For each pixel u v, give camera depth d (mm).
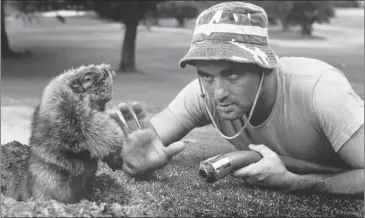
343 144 1739
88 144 1683
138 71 7465
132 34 7512
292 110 1823
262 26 1743
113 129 1768
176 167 2131
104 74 1771
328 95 1750
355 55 8828
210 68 1667
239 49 1651
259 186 1876
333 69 1841
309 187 1841
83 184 1722
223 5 1756
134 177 1918
